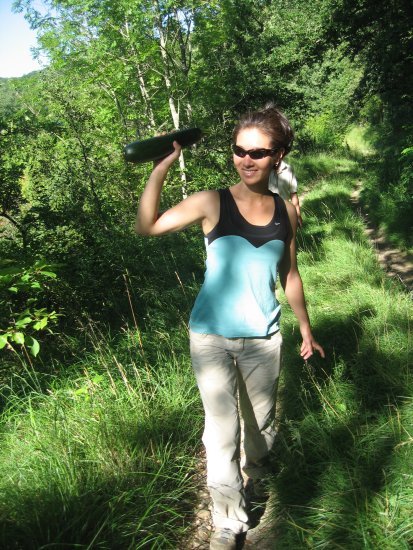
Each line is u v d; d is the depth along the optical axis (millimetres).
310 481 2766
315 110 26875
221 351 2344
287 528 2502
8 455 3051
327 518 2477
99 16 11477
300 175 17188
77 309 5574
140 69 13938
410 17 16078
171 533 2594
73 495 2549
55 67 12555
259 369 2418
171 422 3322
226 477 2408
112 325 5676
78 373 3947
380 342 3986
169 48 13508
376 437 2934
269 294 2326
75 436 3039
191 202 2248
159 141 2170
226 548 2387
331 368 3832
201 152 15359
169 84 13578
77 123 10211
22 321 3436
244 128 2154
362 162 19641
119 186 10930
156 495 2703
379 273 6039
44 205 8031
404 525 2303
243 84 17922
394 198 9922
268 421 2609
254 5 19625
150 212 2205
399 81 17531
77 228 7742
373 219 9516
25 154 9875
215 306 2297
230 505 2451
